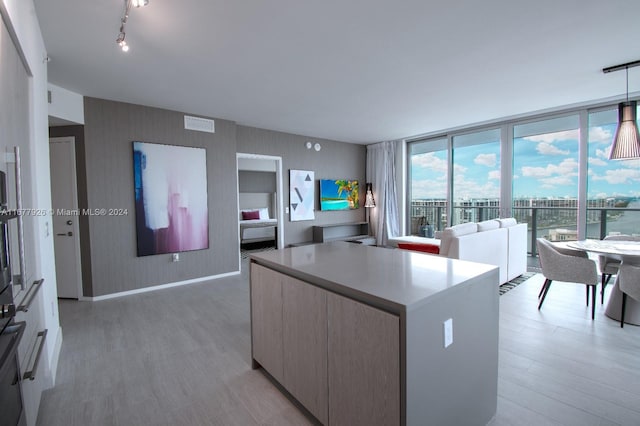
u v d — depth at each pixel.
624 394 1.82
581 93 3.75
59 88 3.31
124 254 3.90
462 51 2.67
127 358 2.32
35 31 2.01
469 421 1.47
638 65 2.92
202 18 2.13
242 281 4.51
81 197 3.69
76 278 3.74
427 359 1.21
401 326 1.12
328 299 1.46
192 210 4.42
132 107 3.94
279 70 3.01
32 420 1.51
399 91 3.64
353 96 3.79
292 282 1.71
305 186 6.19
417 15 2.14
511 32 2.38
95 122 3.69
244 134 5.29
